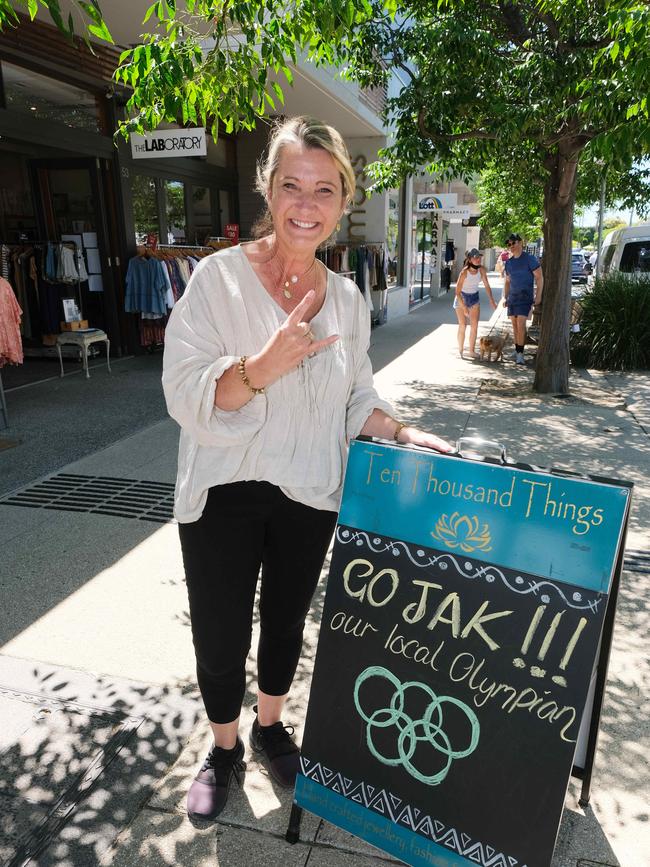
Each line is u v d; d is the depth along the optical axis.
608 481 1.50
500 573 1.60
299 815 1.87
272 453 1.69
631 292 9.09
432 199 16.86
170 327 1.60
